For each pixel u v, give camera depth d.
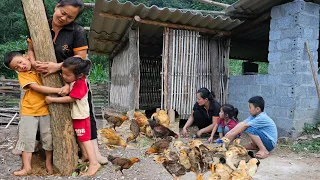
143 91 11.15
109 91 12.57
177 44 7.39
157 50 11.03
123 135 6.24
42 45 3.38
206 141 6.14
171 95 7.35
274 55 6.88
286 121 6.48
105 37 9.20
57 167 3.55
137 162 4.20
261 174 4.24
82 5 3.46
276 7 6.86
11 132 6.84
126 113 7.85
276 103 6.74
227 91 8.03
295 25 6.38
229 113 5.88
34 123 3.45
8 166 3.95
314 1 6.62
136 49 7.30
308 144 5.91
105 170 3.92
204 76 7.74
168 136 5.11
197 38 7.56
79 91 3.49
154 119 6.14
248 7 7.18
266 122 5.19
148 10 6.46
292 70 6.40
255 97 5.38
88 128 3.66
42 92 3.39
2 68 16.45
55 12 3.40
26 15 3.38
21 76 3.37
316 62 6.72
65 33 3.55
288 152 5.51
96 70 17.42
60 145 3.53
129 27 7.36
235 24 7.29
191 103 7.54
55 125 3.50
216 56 7.87
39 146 3.86
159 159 3.55
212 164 3.35
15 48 17.77
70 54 3.61
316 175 4.24
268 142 5.18
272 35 6.96
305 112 6.52
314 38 6.61
